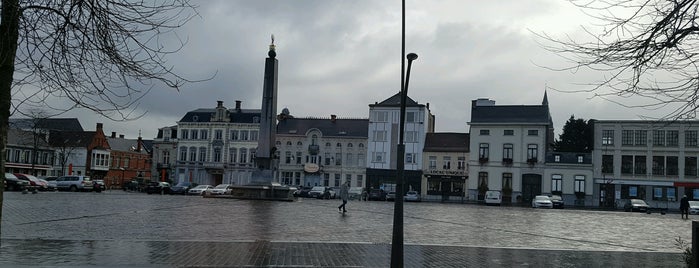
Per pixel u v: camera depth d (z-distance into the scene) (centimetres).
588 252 1462
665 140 6131
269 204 3412
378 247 1395
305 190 6038
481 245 1566
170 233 1586
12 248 1178
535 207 5259
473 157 6825
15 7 570
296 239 1541
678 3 638
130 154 9381
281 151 7800
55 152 7819
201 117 8562
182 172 8412
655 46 663
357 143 7612
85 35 631
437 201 6756
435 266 1137
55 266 971
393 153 7312
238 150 8262
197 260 1088
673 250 1611
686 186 6009
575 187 6406
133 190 6700
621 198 6238
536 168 6569
